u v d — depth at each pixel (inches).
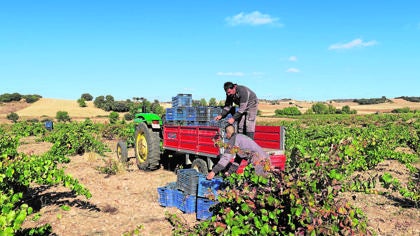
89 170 434.9
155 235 227.6
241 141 236.2
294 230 173.3
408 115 1989.4
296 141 666.2
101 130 926.4
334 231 170.2
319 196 176.4
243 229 173.9
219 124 356.8
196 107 379.9
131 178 387.9
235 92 301.0
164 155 450.0
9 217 155.9
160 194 293.9
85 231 232.2
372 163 428.1
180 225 224.7
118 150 510.0
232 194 182.9
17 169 241.0
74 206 283.3
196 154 346.0
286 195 174.2
